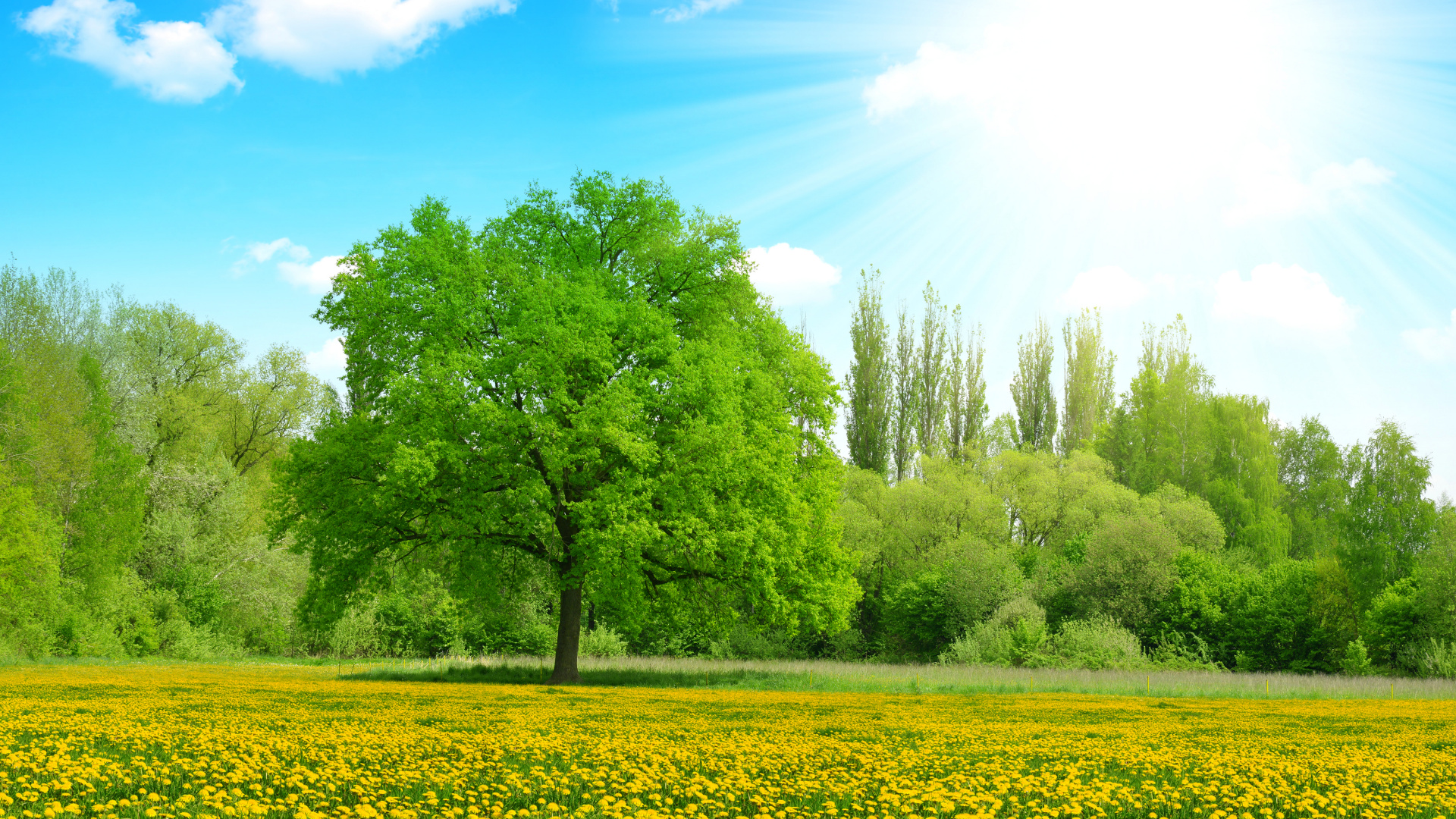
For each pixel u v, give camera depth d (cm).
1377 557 4622
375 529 2838
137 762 948
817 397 3209
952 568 5222
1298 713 2275
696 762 1096
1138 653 4153
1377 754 1340
